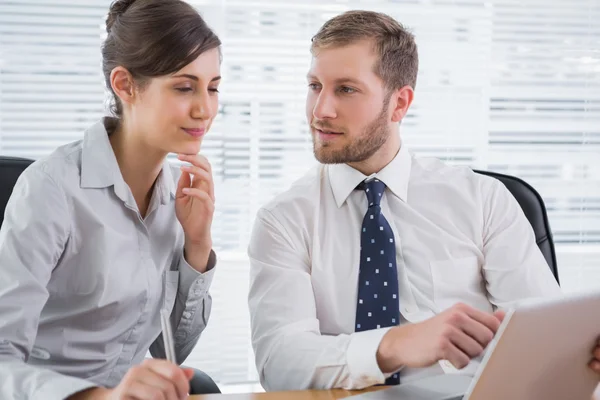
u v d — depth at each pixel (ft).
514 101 8.81
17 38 7.88
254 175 8.39
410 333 3.94
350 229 5.36
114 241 4.60
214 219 8.34
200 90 4.39
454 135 8.70
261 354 4.87
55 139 8.05
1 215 4.90
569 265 8.98
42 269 4.21
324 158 5.25
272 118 8.38
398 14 8.48
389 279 5.03
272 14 8.29
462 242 5.45
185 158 4.83
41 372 3.57
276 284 5.11
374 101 5.19
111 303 4.61
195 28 4.29
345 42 5.14
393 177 5.49
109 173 4.61
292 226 5.37
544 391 3.19
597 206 9.06
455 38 8.61
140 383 3.06
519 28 8.71
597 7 8.85
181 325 5.12
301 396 3.96
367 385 4.14
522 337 2.87
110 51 4.49
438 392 3.73
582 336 3.19
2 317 3.96
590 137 9.00
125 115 4.61
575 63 8.87
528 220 5.78
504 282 5.39
